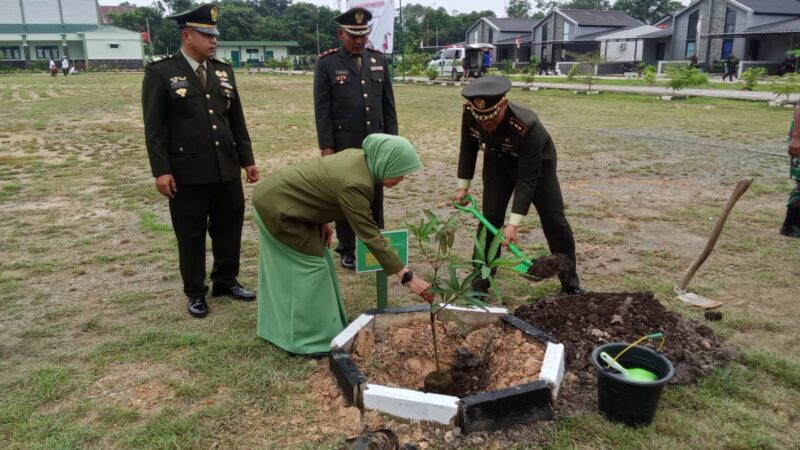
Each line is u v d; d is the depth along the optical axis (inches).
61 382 127.3
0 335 150.2
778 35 1453.0
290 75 1777.8
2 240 227.8
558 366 115.3
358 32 187.0
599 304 146.9
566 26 2023.9
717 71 1533.0
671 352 129.0
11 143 463.5
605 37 1840.6
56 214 264.4
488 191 159.5
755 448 104.4
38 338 148.6
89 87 1152.2
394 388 112.0
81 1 2527.1
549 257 143.3
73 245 221.8
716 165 356.5
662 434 108.0
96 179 338.0
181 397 121.8
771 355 132.1
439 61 1545.3
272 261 136.3
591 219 249.3
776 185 303.4
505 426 109.1
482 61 1411.2
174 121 151.6
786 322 151.5
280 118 637.3
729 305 162.2
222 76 158.7
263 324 143.8
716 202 273.1
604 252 207.5
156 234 234.8
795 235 219.0
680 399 118.0
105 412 116.5
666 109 677.9
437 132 517.7
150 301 170.7
